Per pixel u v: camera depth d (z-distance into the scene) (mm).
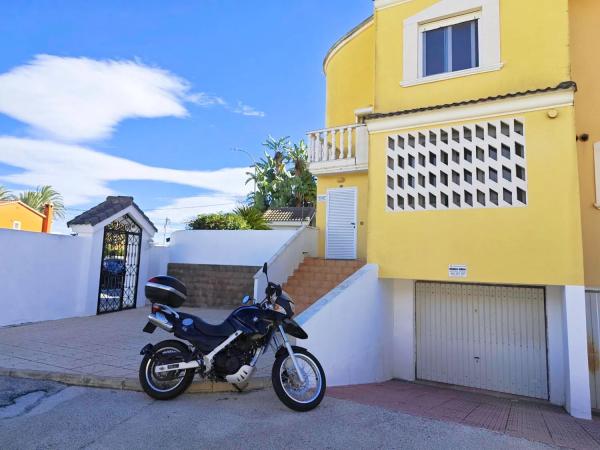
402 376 9422
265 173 39062
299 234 12859
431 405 6031
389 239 8633
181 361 5070
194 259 14336
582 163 8758
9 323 9359
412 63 9109
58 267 10547
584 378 6684
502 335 8852
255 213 18703
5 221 32406
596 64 8922
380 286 8773
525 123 7586
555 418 6250
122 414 4605
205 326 5094
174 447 3820
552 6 7891
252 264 13695
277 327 5008
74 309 10977
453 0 8758
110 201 12648
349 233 13039
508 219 7559
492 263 7598
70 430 4160
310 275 11961
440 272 8039
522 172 7562
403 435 4270
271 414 4691
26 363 6258
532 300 8656
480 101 7871
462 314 9266
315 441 4016
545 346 8430
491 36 8312
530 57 7949
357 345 7633
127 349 7336
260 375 5996
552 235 7184
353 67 13898
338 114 14281
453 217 8055
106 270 12008
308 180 37344
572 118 7246
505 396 8484
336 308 6941
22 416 4504
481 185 7871
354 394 6062
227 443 3926
